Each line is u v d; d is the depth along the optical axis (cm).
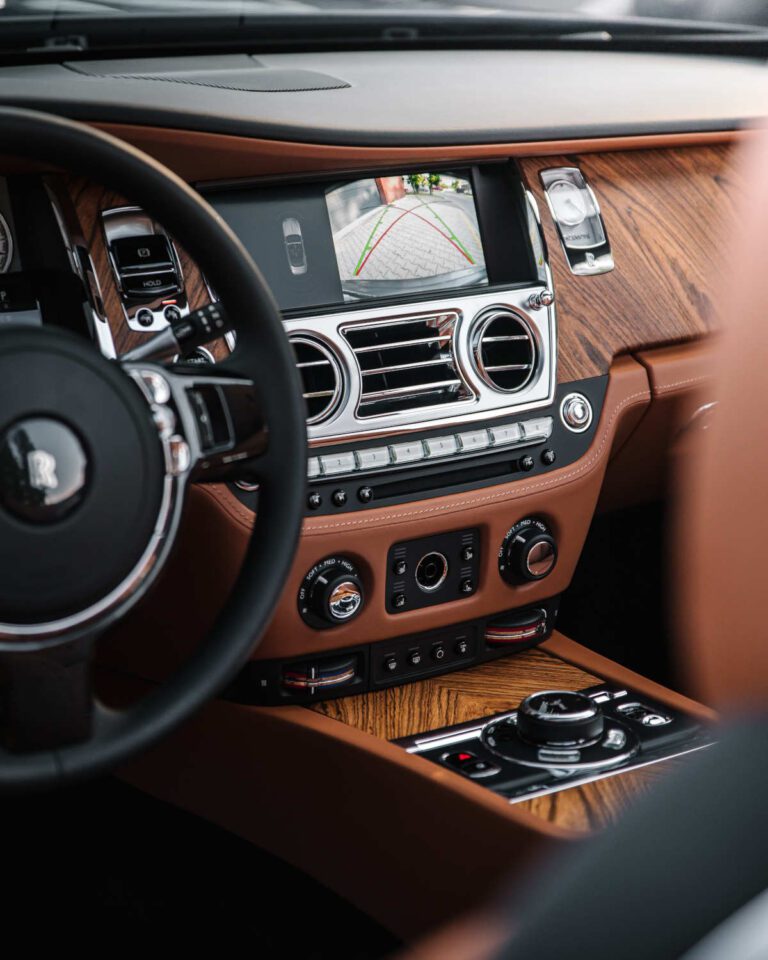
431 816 136
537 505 158
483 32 189
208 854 183
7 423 88
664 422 175
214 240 104
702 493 45
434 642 159
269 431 106
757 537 43
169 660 152
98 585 93
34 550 90
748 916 37
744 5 204
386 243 152
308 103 149
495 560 158
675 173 172
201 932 166
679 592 48
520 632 164
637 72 193
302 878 177
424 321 150
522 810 128
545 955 40
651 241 169
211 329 105
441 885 137
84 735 98
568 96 171
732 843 40
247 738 155
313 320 143
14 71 157
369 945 162
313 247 148
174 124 133
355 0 180
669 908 39
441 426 150
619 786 132
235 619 106
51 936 166
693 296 171
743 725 44
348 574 147
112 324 135
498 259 161
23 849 185
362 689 155
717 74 198
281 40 175
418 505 149
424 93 162
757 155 46
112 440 92
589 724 138
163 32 165
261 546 107
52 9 157
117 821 192
